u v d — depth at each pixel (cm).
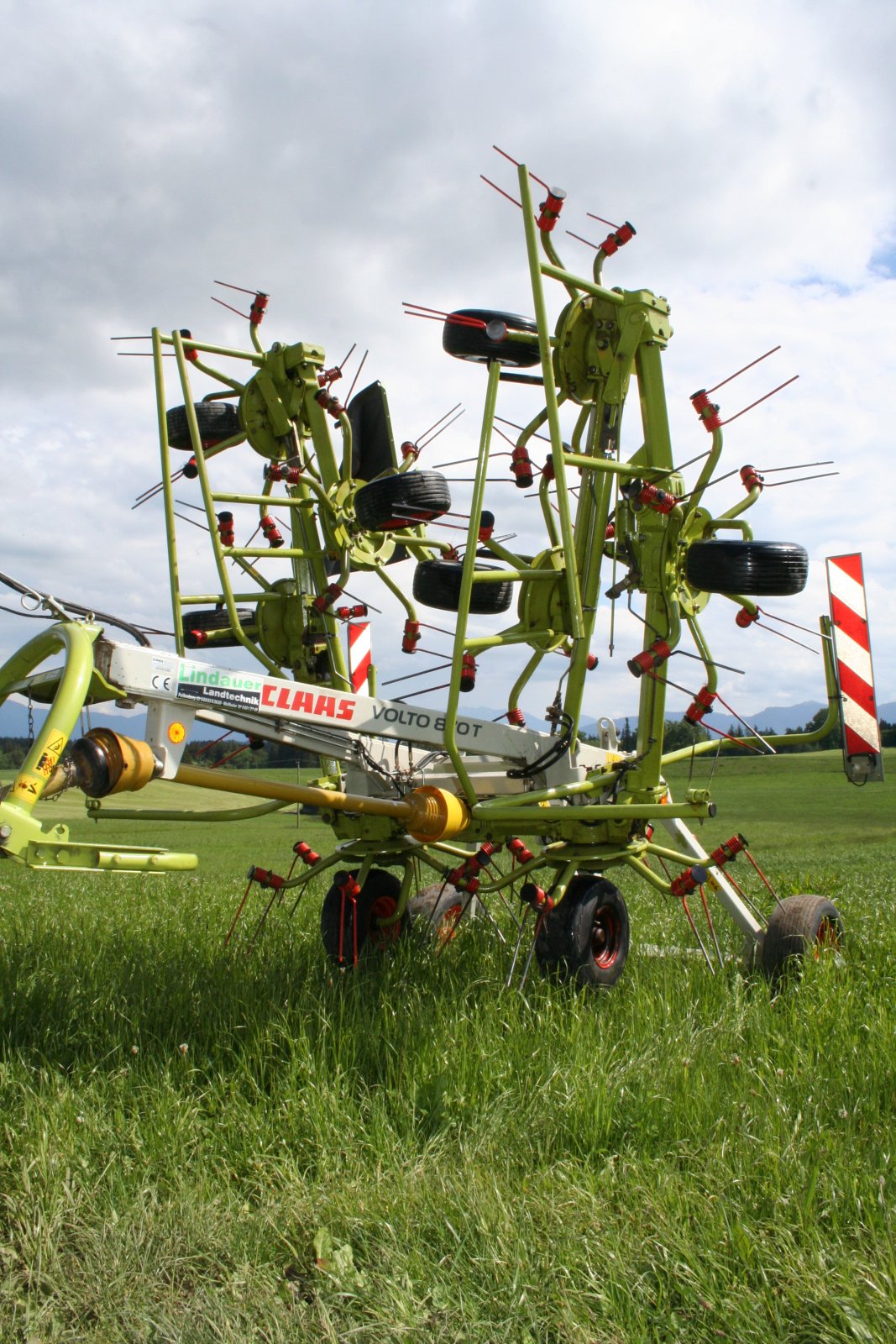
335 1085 432
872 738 707
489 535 652
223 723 548
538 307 573
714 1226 324
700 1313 292
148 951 693
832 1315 285
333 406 774
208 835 3662
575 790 641
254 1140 397
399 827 693
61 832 410
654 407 649
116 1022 507
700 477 650
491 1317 294
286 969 623
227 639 809
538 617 652
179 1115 410
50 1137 389
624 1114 412
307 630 798
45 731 426
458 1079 441
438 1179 363
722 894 684
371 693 846
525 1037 490
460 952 674
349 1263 318
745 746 691
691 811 603
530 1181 365
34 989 561
